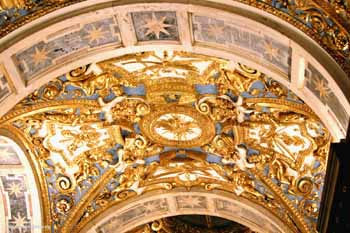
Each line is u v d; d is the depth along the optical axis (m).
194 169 21.14
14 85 14.76
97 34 14.97
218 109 18.50
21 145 19.02
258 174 20.22
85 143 19.61
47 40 14.52
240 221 22.30
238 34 14.30
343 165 11.44
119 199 21.28
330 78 12.62
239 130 18.98
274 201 20.59
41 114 18.12
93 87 17.62
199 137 19.80
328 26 12.76
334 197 11.65
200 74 17.38
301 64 13.56
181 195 21.94
